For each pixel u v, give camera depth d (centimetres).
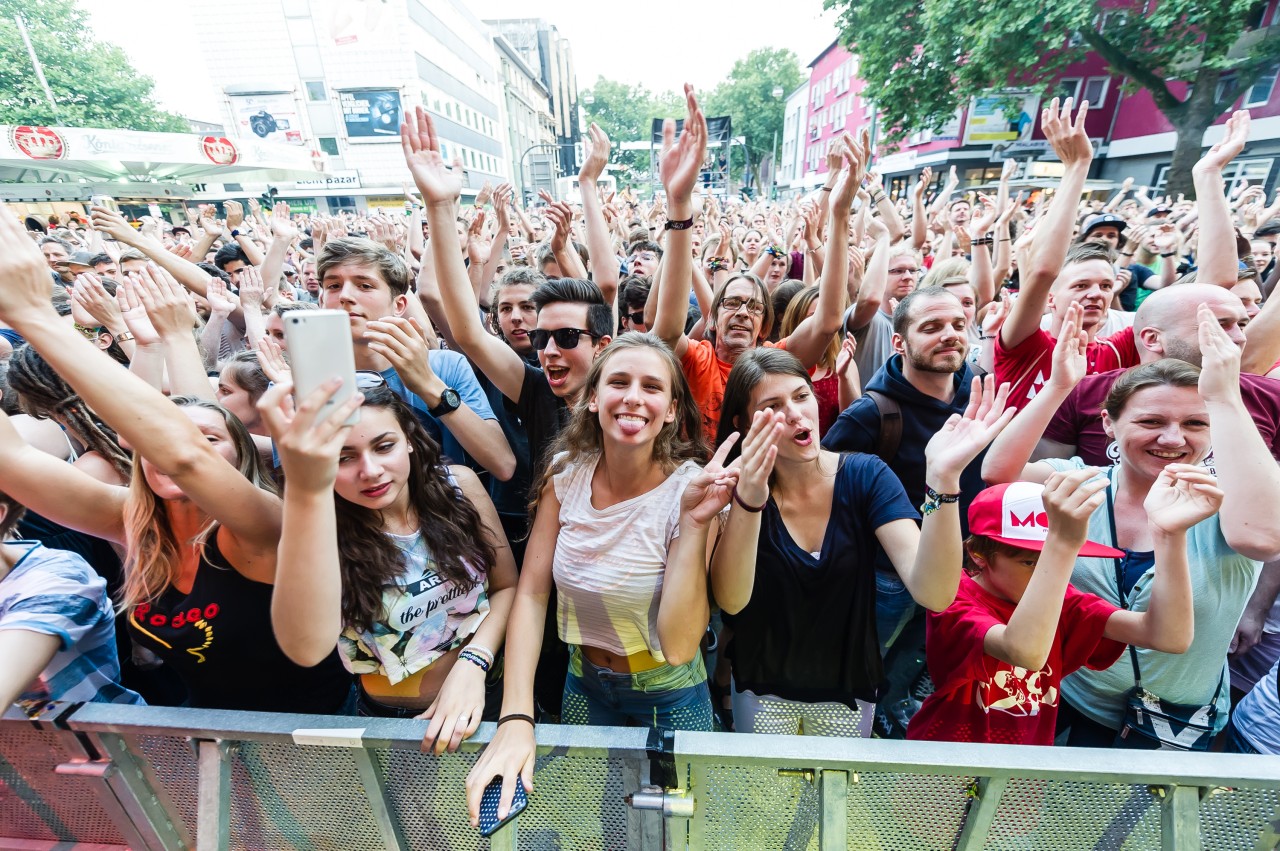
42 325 98
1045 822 111
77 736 125
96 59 3581
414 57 2900
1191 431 148
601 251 290
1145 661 151
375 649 143
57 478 132
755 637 168
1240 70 1355
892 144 2111
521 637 145
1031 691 141
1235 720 157
